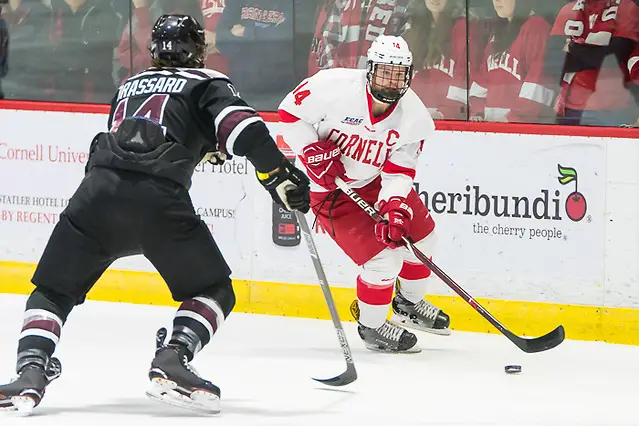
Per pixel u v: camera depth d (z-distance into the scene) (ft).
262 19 60.80
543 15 55.42
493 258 54.75
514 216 54.13
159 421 38.40
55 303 38.22
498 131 54.13
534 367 48.49
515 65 56.13
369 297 49.78
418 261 52.54
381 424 39.14
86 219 37.45
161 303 60.49
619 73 54.24
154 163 37.04
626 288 52.42
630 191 51.93
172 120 37.63
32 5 64.03
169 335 52.80
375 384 45.21
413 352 50.93
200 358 49.57
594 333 53.16
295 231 57.98
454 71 57.52
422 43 58.03
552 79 55.57
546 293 53.88
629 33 53.88
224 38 61.67
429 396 43.39
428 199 55.88
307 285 58.08
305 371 47.29
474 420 40.01
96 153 37.78
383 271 49.19
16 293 63.57
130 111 38.04
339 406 41.63
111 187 36.99
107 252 38.04
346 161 48.44
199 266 38.01
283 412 40.40
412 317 54.44
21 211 63.36
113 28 63.16
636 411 41.65
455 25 57.16
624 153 51.88
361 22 59.16
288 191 38.88
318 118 47.44
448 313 55.88
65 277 37.81
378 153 47.70
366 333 51.01
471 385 45.29
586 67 54.80
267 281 58.90
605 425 39.73
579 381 46.16
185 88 37.88
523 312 54.34
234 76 61.93
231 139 37.37
